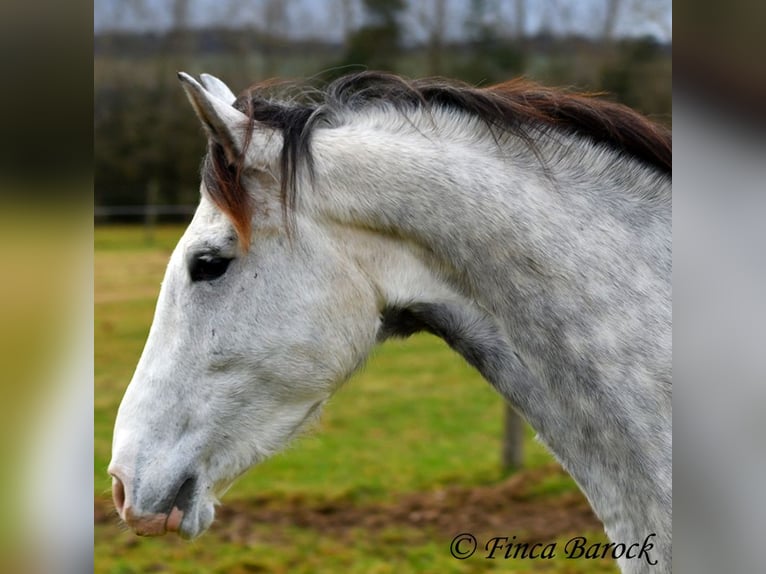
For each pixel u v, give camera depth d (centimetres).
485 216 246
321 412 270
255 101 263
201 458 257
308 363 256
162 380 257
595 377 239
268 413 259
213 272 255
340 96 269
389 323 266
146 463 254
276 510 718
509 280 246
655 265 244
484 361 253
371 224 253
